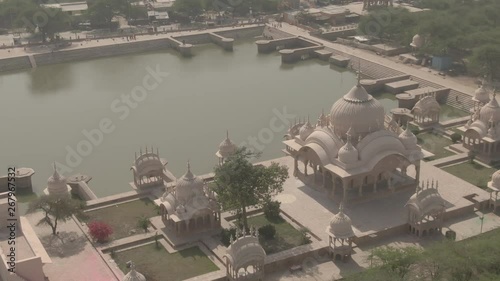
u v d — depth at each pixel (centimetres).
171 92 14625
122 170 10575
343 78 15738
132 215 8869
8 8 19638
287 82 15350
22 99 14475
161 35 19262
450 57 15438
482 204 8838
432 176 9712
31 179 10406
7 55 17138
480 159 10356
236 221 8475
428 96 11869
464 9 18775
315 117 12731
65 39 18850
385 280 6456
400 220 8419
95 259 7669
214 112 13150
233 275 7125
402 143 9206
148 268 7550
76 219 8681
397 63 16100
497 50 14075
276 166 8450
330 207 8844
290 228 8375
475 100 12131
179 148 11331
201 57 18000
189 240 8112
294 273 7438
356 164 8775
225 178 8000
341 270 7450
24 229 7538
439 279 6606
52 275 7331
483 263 6538
